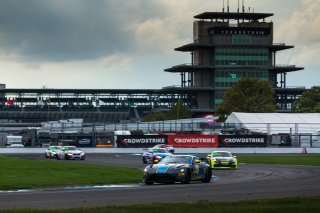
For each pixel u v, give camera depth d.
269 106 196.12
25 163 56.62
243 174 49.00
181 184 37.00
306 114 136.62
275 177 44.19
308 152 110.00
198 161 38.88
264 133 118.00
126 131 118.19
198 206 22.53
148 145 107.44
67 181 39.09
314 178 42.56
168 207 22.23
